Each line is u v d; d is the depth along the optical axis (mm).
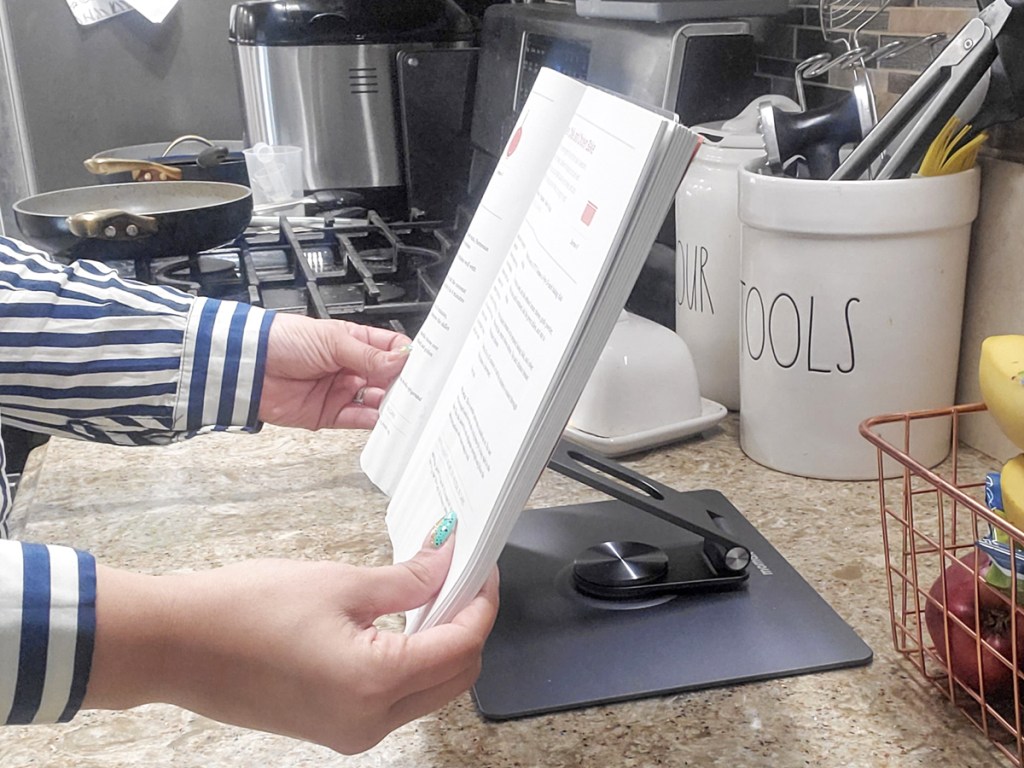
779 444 791
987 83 723
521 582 649
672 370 845
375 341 802
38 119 1930
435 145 1669
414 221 1650
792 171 810
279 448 887
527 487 425
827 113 795
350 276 1303
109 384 768
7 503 732
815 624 594
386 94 1716
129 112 1966
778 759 493
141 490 812
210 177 1589
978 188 743
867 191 697
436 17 1709
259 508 773
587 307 403
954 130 728
